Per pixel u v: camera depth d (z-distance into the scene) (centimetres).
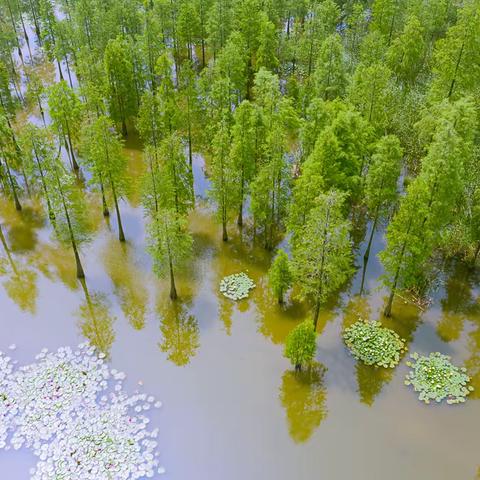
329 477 3322
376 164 4459
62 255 5106
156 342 4225
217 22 7794
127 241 5244
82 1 7900
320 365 4012
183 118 6147
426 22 7762
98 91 6612
